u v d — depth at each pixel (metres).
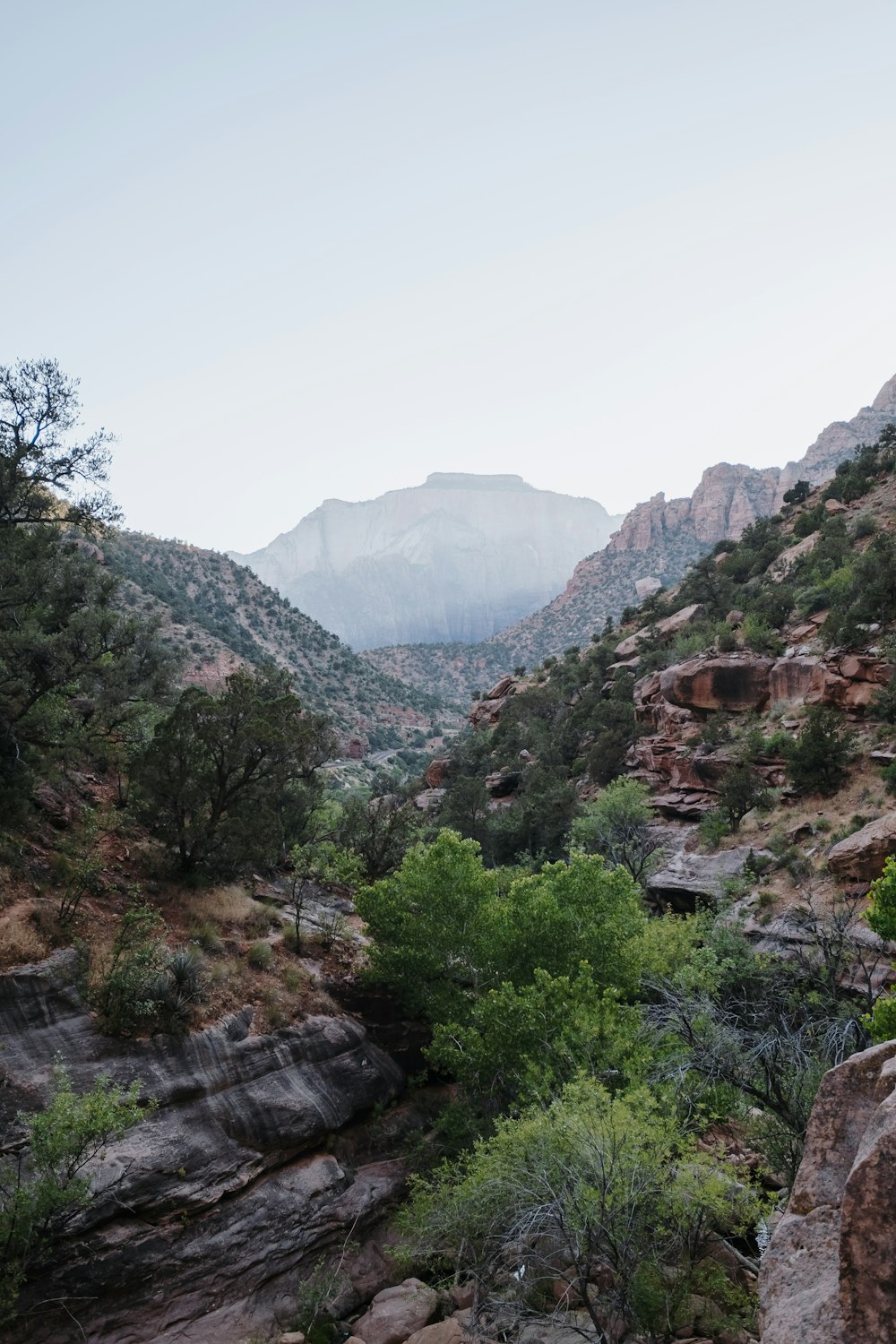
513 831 45.12
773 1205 11.43
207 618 145.12
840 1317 4.29
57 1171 11.46
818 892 28.06
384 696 191.75
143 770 19.36
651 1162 10.62
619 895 19.41
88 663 19.03
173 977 15.52
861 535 62.69
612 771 51.50
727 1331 10.74
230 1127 14.55
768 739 41.75
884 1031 11.98
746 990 18.89
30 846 17.36
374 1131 17.23
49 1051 13.29
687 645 59.84
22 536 19.38
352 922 23.59
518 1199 11.55
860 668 40.03
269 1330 13.05
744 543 85.31
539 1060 15.17
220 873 20.56
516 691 89.06
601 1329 10.27
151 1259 12.41
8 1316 10.71
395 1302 13.75
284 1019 16.98
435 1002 18.25
